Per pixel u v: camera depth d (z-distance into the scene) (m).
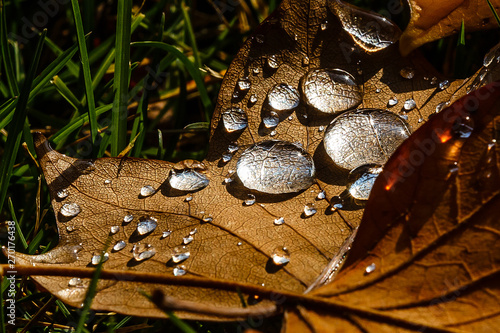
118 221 0.15
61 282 0.14
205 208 0.15
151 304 0.14
